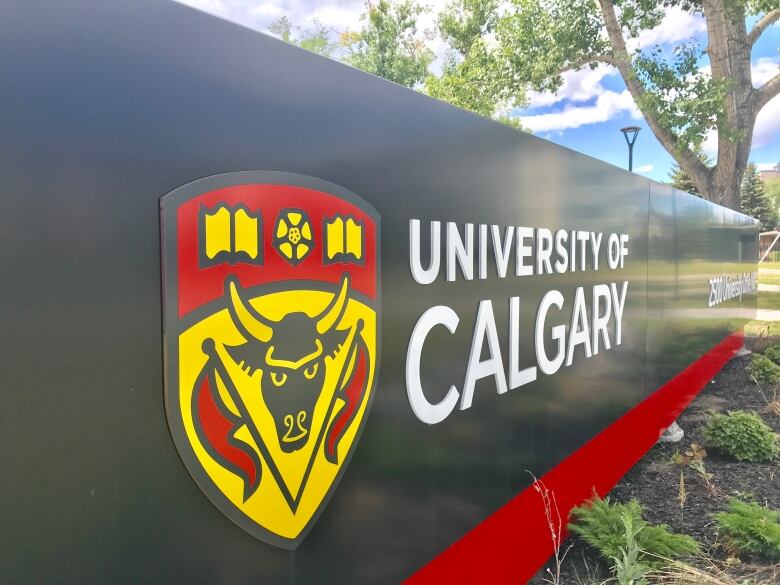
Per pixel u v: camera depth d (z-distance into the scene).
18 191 0.94
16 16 0.94
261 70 1.36
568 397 3.25
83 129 1.03
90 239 1.04
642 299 4.56
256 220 1.34
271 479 1.38
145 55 1.12
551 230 2.97
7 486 0.93
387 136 1.79
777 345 10.40
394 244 1.83
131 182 1.10
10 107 0.93
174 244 1.16
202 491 1.22
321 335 1.52
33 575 0.97
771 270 36.75
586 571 3.29
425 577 2.03
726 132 17.39
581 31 20.92
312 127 1.50
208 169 1.24
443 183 2.08
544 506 3.00
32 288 0.96
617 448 4.11
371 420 1.75
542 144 2.85
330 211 1.55
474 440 2.33
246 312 1.31
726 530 3.83
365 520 1.73
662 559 3.26
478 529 2.38
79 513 1.03
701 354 7.01
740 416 5.58
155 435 1.14
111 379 1.07
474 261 2.30
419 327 1.96
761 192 56.81
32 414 0.96
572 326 3.26
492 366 2.45
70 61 1.01
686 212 5.89
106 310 1.06
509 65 22.64
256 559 1.35
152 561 1.14
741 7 17.30
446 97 24.02
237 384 1.29
